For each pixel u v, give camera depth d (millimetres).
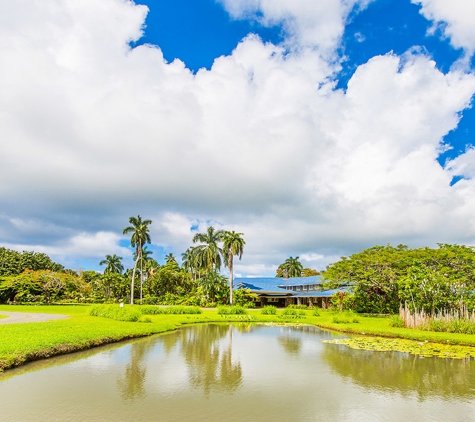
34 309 39312
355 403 8766
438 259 31500
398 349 16234
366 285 38688
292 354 15117
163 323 25812
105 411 7895
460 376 11422
